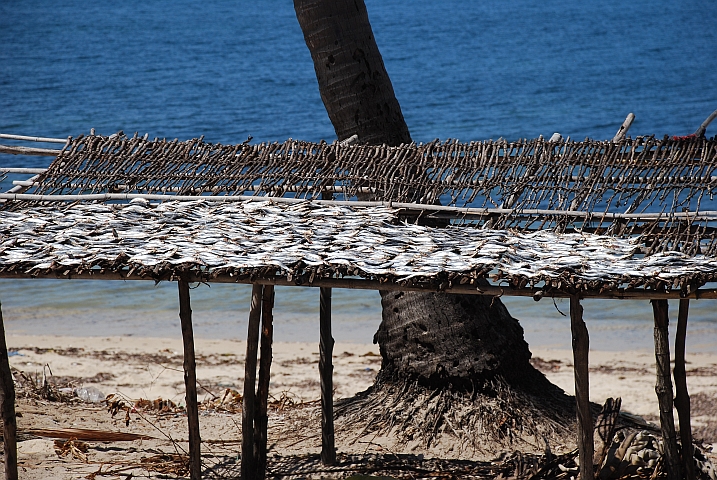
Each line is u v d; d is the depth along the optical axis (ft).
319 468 59.31
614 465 52.65
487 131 281.95
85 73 427.74
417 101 340.39
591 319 128.16
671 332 121.49
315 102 341.21
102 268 44.62
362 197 59.31
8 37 604.49
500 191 55.88
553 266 43.45
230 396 84.23
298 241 48.37
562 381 95.25
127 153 63.16
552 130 284.00
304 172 60.34
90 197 59.06
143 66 456.45
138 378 95.76
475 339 67.00
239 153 63.26
